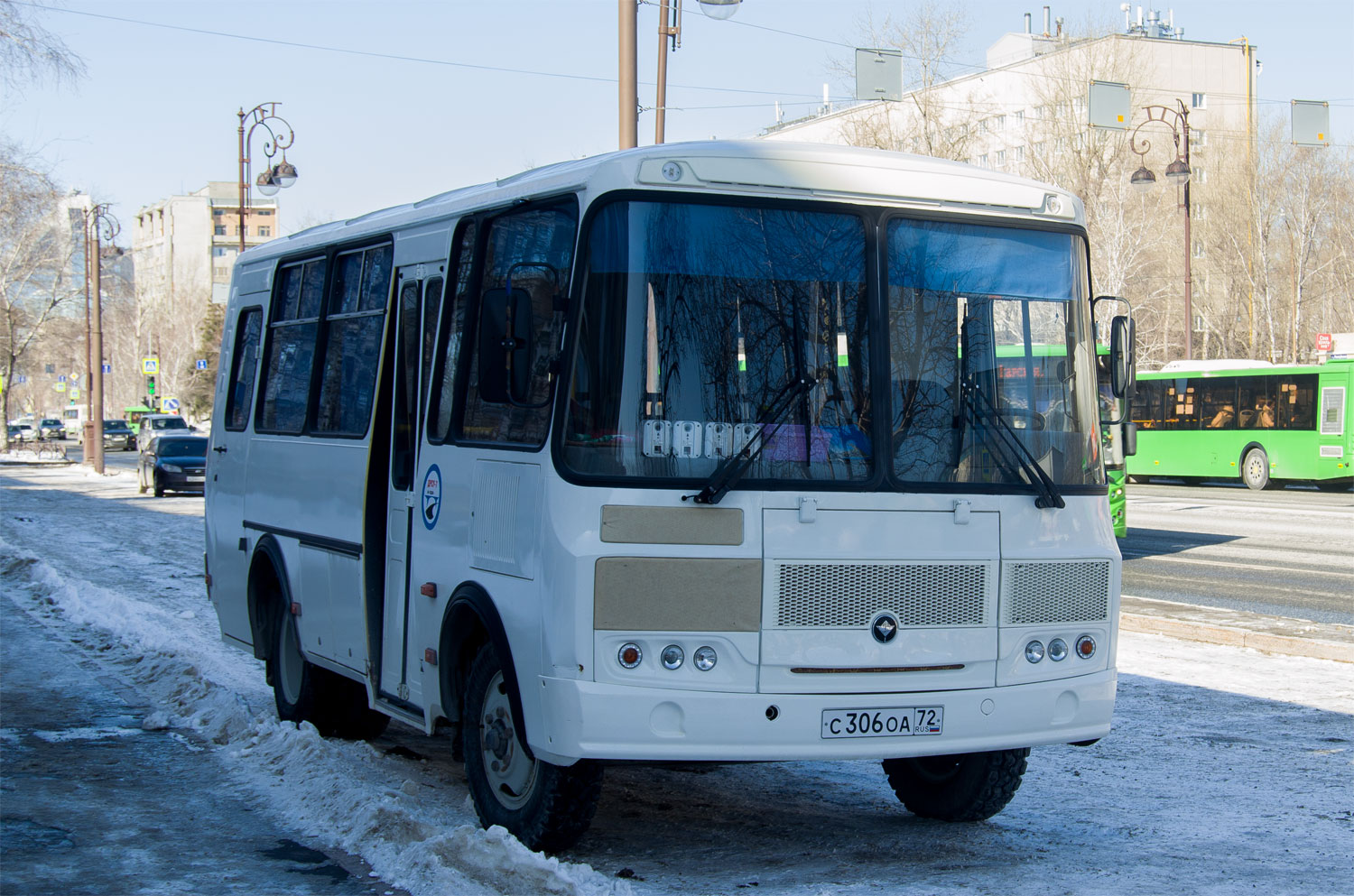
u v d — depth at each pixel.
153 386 57.97
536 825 6.03
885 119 45.53
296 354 9.39
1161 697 10.09
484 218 6.85
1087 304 6.62
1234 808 7.16
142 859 6.21
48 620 14.26
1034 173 50.72
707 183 5.95
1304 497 34.06
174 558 20.52
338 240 8.83
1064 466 6.40
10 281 61.59
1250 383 38.00
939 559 6.00
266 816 7.00
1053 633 6.27
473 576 6.48
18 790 7.48
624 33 15.80
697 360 5.82
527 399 5.79
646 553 5.66
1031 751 8.55
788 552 5.78
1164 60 82.00
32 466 56.53
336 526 8.23
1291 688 10.38
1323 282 63.22
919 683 5.95
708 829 6.74
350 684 8.83
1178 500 33.06
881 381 6.02
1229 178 62.22
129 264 133.50
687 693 5.64
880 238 6.12
